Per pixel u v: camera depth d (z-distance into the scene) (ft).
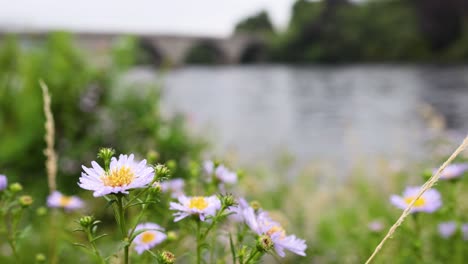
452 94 105.40
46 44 20.63
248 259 4.30
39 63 18.99
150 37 233.96
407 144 32.14
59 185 16.35
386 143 42.80
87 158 18.48
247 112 84.58
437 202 6.93
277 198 15.34
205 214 4.64
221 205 4.74
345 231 12.82
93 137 18.63
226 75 228.02
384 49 290.97
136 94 20.71
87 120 19.15
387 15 302.25
